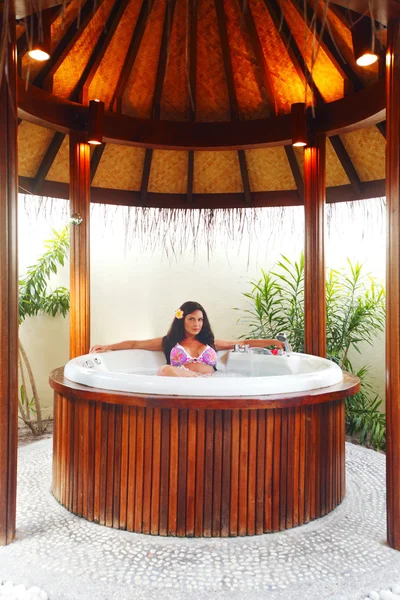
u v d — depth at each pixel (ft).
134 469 7.23
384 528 7.43
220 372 11.84
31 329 14.43
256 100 11.74
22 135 11.30
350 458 10.95
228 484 7.09
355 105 10.08
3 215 6.82
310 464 7.63
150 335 16.07
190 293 16.35
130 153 13.12
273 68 10.99
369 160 11.98
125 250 15.31
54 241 13.79
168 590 5.69
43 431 13.46
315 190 11.09
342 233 15.21
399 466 6.76
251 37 10.35
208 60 11.11
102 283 15.62
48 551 6.59
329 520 7.69
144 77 11.37
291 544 6.87
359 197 12.65
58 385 7.95
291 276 15.11
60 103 10.42
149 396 7.03
